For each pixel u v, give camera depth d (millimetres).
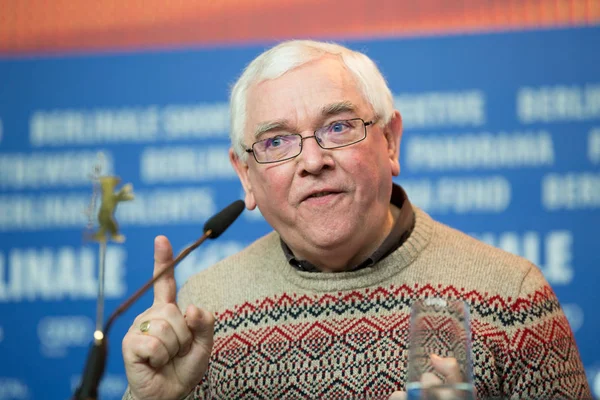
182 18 8344
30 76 8453
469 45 7977
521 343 4934
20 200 8398
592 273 7750
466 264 5188
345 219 4883
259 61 5129
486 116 7922
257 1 8250
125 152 8320
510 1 7961
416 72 8016
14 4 8531
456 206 7898
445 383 3551
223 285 5520
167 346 4199
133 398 4344
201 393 5203
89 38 8430
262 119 4941
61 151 8398
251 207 5355
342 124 4883
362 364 4980
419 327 3689
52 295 8305
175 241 8188
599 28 7871
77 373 8234
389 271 5156
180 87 8312
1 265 8336
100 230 3680
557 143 7852
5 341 8289
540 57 7906
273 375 5098
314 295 5219
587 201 7789
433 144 7949
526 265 5258
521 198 7852
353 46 8086
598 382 7562
